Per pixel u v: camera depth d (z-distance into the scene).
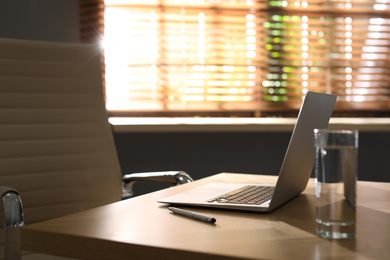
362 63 2.79
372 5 2.76
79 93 1.62
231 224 0.83
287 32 2.72
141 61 2.60
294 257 0.64
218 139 2.60
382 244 0.70
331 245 0.69
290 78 2.73
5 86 1.49
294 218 0.88
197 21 2.62
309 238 0.73
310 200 1.06
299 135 0.92
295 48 2.73
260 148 2.63
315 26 2.74
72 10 2.51
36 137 1.53
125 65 2.59
